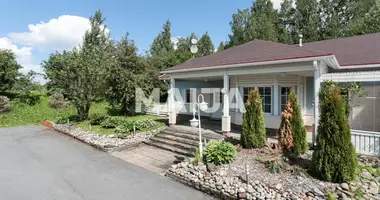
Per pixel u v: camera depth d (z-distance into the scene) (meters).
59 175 6.76
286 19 39.34
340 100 5.10
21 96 23.38
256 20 34.34
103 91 16.22
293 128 6.43
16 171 7.12
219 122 13.25
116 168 7.34
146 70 18.67
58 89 23.22
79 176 6.66
